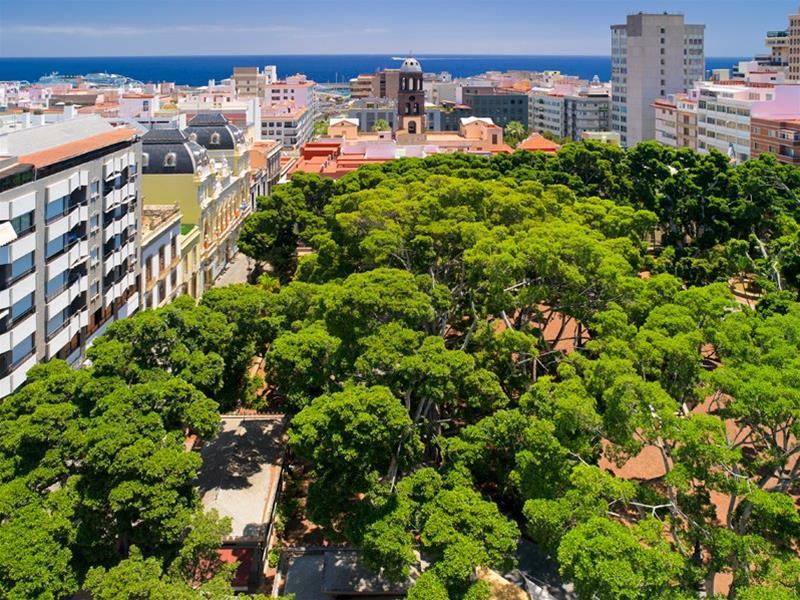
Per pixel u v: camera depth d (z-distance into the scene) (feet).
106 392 139.33
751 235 256.93
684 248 275.59
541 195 228.43
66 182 200.54
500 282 164.66
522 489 128.16
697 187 291.17
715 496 163.22
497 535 118.52
